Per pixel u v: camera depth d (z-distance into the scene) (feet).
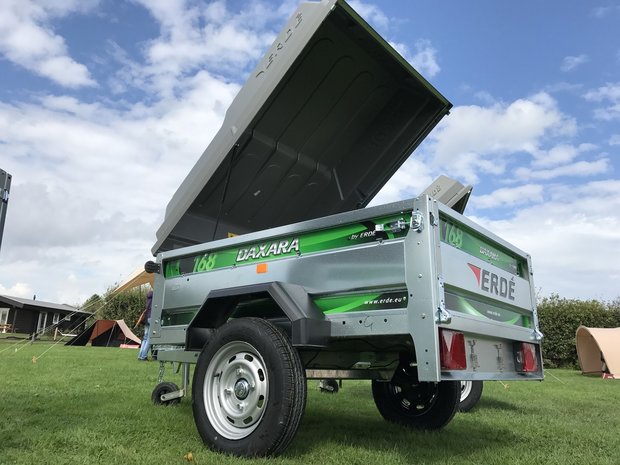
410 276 8.68
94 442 10.13
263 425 9.01
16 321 120.78
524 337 12.32
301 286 10.16
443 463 9.55
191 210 13.87
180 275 13.32
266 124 13.35
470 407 17.06
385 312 8.95
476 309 10.22
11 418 12.32
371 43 12.43
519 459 10.21
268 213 15.71
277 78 11.64
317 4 11.24
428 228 8.62
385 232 9.16
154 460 8.99
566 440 12.47
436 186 18.83
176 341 12.97
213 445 9.67
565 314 55.88
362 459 9.59
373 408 16.48
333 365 12.23
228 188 14.10
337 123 14.66
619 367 39.29
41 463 8.68
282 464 8.81
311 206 16.25
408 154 15.35
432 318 8.29
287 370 9.02
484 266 10.76
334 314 9.69
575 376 41.68
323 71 12.91
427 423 13.16
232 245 11.85
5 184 10.32
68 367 26.43
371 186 15.84
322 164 15.55
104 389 18.21
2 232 10.17
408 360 11.73
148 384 19.95
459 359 8.57
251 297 10.86
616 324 54.65
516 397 21.85
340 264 9.68
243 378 9.87
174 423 12.20
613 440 12.55
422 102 14.65
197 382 10.34
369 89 14.08
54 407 13.98
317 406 16.71
